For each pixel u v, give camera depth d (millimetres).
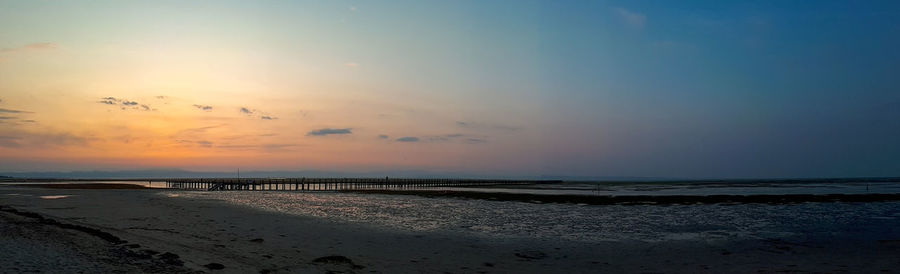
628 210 32531
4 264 10828
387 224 23375
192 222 22156
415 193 55500
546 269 13281
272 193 57094
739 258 15102
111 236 15859
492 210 32250
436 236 19438
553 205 36844
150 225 20531
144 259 12258
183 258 12641
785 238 19578
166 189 66062
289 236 18406
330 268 12430
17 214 23125
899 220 26156
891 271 12828
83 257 12125
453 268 13117
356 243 17094
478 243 17766
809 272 12797
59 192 50031
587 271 13062
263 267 12102
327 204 36531
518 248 16766
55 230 16953
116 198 39875
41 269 10578
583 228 22625
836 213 30047
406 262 13750
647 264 14094
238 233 18812
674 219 26750
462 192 56156
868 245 17688
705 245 17781
